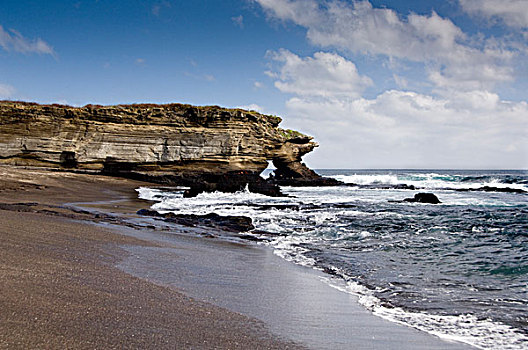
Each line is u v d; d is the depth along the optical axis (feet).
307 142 196.44
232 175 141.28
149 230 37.27
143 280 18.03
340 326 15.23
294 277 23.66
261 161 175.32
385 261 29.81
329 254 32.17
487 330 15.85
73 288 14.83
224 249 31.68
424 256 31.91
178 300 15.76
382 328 15.44
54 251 20.90
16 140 145.48
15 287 13.71
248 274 23.24
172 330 12.26
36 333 10.39
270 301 17.80
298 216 57.31
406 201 84.07
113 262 20.86
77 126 152.46
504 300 20.33
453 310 18.48
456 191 130.52
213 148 163.94
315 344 12.91
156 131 160.35
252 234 41.98
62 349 9.73
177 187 135.44
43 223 30.53
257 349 11.80
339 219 54.39
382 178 213.87
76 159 151.53
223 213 60.13
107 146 154.92
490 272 26.68
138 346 10.65
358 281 23.68
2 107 144.36
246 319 14.66
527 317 17.66
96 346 10.23
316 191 125.49
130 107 162.20
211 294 17.60
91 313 12.53
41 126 147.95
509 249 35.01
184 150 162.30
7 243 20.90
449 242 38.24
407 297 20.47
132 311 13.42
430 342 14.17
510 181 178.09
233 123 167.53
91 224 35.12
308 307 17.48
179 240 33.50
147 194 99.96
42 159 148.66
